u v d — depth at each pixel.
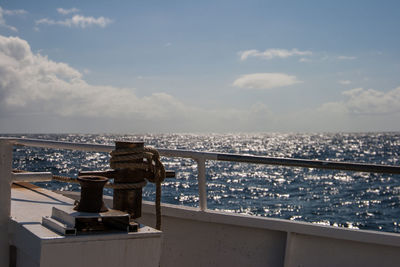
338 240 2.74
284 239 2.86
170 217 3.18
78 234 1.63
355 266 2.69
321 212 23.73
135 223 1.74
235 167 59.56
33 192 2.59
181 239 3.15
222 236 3.03
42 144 3.25
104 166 44.91
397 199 29.14
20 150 83.31
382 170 2.45
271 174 49.41
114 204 2.18
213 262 3.04
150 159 2.17
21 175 2.00
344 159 68.75
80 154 70.56
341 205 26.38
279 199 28.73
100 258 1.62
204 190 3.03
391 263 2.62
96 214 1.70
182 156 2.97
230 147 113.81
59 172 38.75
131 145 2.18
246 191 32.44
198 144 133.38
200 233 3.09
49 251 1.54
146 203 3.22
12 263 1.96
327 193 32.62
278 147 114.31
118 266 1.66
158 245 1.75
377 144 137.62
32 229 1.69
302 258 2.79
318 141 171.88
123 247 1.67
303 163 2.63
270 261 2.88
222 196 29.02
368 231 2.66
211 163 67.56
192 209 3.07
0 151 1.95
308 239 2.79
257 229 2.93
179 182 36.38
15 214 1.96
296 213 23.41
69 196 3.62
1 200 1.93
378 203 27.36
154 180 2.23
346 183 41.03
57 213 1.78
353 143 146.12
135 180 2.17
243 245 2.96
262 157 2.72
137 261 1.70
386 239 2.60
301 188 35.72
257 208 24.64
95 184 1.74
